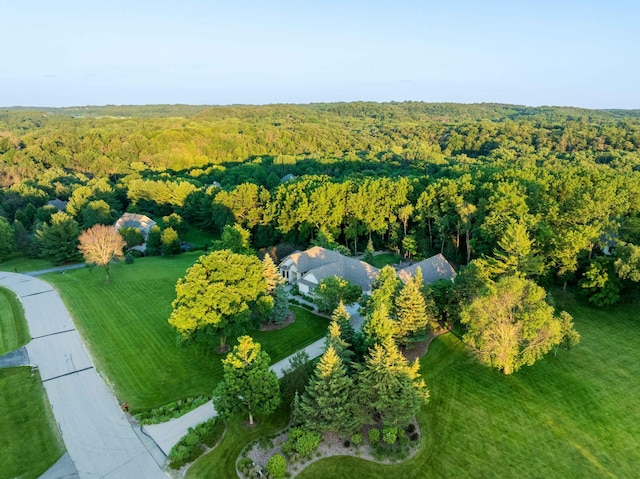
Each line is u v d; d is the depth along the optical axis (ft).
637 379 123.03
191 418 109.60
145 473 92.58
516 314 119.44
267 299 142.51
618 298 158.71
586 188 201.67
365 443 99.25
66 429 106.22
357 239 268.00
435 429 103.96
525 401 113.60
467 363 131.44
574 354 135.64
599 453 96.27
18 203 341.41
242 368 99.86
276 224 266.77
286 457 94.89
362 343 117.60
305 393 103.14
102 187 362.53
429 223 245.24
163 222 314.14
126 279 215.72
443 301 148.77
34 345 148.46
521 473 91.30
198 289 127.95
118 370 132.16
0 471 93.15
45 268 251.39
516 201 192.24
